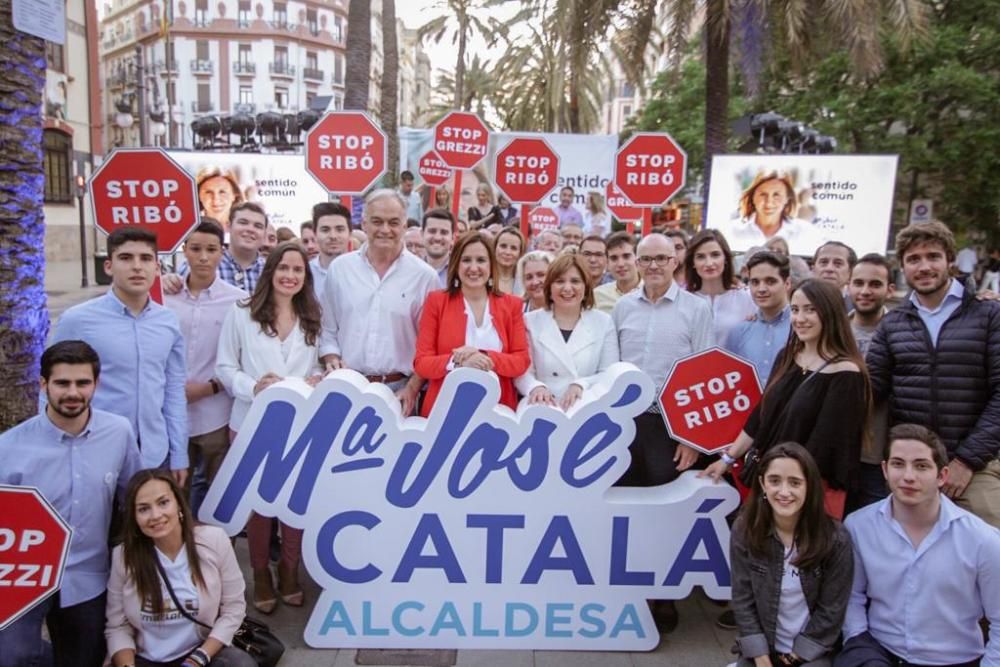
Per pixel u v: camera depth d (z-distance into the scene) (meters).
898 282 15.32
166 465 3.41
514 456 3.30
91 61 24.16
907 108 14.89
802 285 3.08
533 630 3.41
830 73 15.71
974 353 3.18
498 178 7.68
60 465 2.78
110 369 3.15
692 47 16.34
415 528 3.33
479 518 3.33
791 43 10.55
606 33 11.68
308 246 6.28
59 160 23.00
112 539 2.98
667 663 3.31
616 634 3.41
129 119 22.28
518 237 5.30
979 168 15.74
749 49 10.28
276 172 9.51
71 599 2.83
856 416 2.97
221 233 3.94
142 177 3.89
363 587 3.36
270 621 3.57
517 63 30.36
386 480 3.31
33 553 2.62
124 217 3.92
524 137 7.61
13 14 3.69
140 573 2.78
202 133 13.62
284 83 59.53
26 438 2.78
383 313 3.79
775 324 3.90
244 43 57.84
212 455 3.98
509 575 3.38
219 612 2.94
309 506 3.31
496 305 3.59
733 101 17.42
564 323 3.72
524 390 3.57
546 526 3.35
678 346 3.81
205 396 3.90
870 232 8.39
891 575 2.77
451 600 3.38
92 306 3.17
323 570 3.34
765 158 8.59
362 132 6.65
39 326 4.13
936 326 3.29
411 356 3.89
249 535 3.60
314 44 60.34
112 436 2.89
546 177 7.66
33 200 4.05
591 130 30.86
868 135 16.30
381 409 3.28
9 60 3.87
